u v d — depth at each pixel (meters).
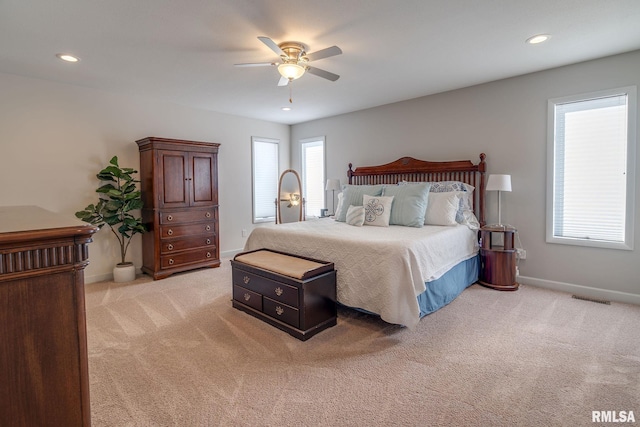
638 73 3.07
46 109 3.74
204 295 3.60
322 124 5.89
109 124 4.21
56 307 0.75
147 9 2.24
